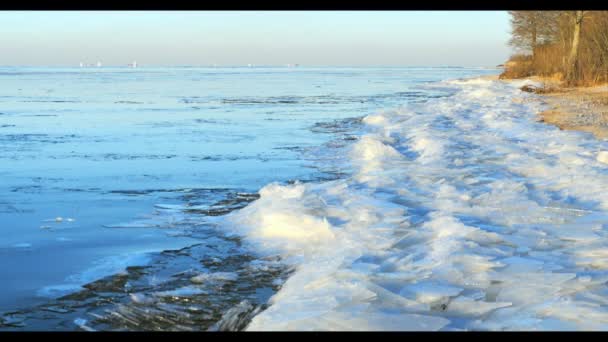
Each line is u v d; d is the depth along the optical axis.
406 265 6.00
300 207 8.16
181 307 5.50
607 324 4.71
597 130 16.20
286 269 6.44
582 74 35.47
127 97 38.75
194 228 8.08
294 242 7.24
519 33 60.34
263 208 8.41
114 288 5.98
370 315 4.79
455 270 5.82
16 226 8.20
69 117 24.41
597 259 6.25
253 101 35.00
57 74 113.75
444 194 9.20
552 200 8.80
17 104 31.69
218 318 5.26
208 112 27.09
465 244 6.57
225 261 6.73
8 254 7.02
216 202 9.58
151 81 73.00
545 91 31.42
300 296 5.24
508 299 5.24
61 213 8.92
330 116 24.83
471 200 8.79
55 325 5.14
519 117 19.92
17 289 5.95
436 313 4.98
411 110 23.69
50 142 16.67
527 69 48.88
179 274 6.34
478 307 5.06
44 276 6.32
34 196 10.00
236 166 12.84
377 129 19.38
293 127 20.56
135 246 7.31
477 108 23.80
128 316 5.31
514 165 11.55
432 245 6.63
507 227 7.46
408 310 4.98
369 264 6.00
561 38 45.25
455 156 12.66
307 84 63.25
